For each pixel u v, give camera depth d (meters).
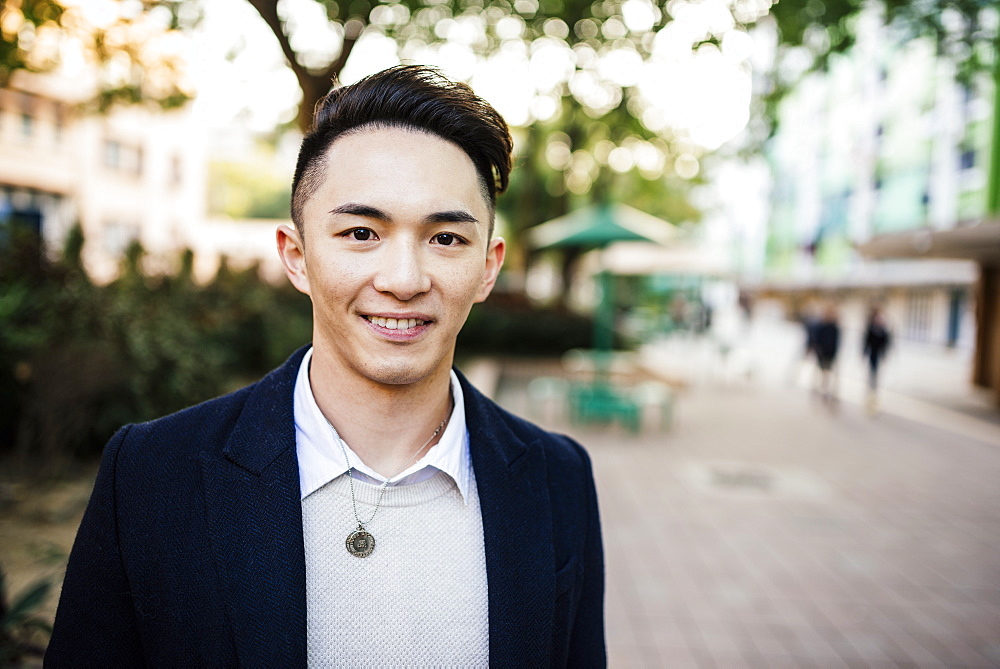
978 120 19.95
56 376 5.32
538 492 1.16
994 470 7.51
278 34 5.44
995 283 13.15
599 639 1.26
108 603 0.96
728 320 38.06
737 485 6.60
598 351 9.76
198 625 0.93
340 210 0.95
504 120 1.08
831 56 6.25
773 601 4.11
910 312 26.28
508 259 21.34
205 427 1.05
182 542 0.96
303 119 6.04
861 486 6.72
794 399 12.61
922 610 4.05
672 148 12.48
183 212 24.53
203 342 7.75
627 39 7.07
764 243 42.72
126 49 4.88
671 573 4.48
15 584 3.66
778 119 7.24
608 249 10.26
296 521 0.98
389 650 1.01
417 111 0.98
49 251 6.55
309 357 1.14
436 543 1.06
